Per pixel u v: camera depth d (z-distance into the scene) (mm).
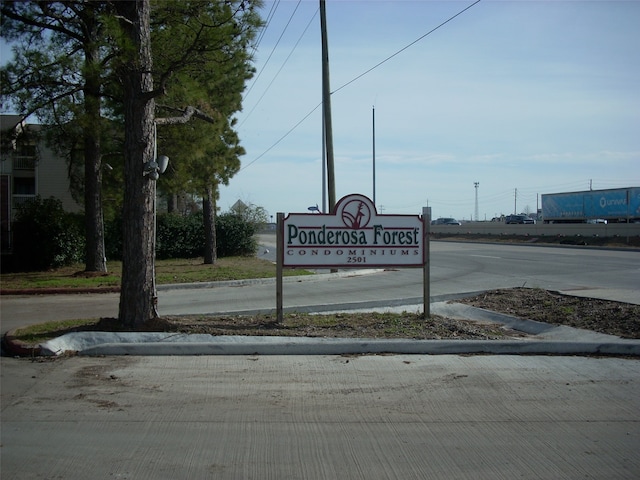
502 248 39312
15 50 16703
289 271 22641
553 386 7039
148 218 9391
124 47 8984
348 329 9523
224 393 6750
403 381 7215
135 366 7801
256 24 10742
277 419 5969
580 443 5406
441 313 12250
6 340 8945
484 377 7375
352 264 10258
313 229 10117
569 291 14625
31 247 23953
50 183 35375
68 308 13992
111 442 5383
